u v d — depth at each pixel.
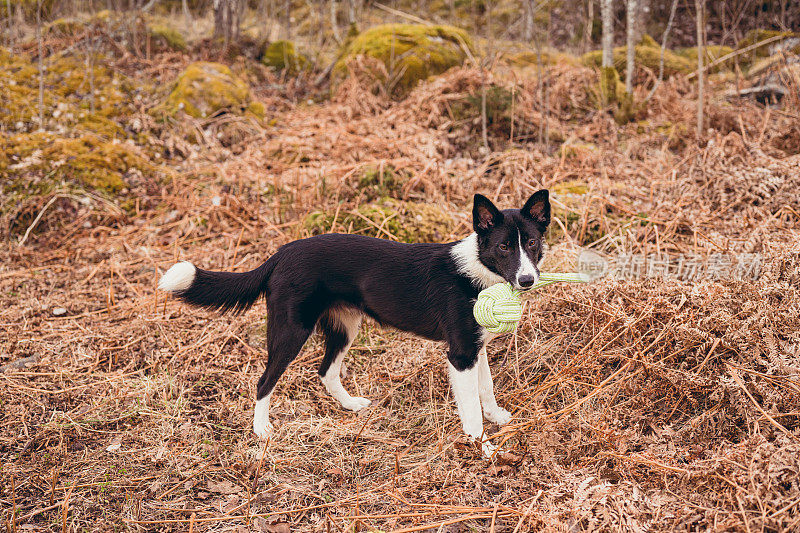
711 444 3.40
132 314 5.17
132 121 8.00
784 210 5.21
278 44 10.46
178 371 4.52
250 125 8.27
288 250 3.93
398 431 4.02
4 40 9.91
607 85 8.08
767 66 8.89
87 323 5.08
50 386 4.36
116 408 4.15
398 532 3.01
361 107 8.31
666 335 3.92
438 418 4.08
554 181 6.37
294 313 3.82
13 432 3.91
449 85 8.03
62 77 8.70
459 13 13.09
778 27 10.88
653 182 5.95
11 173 6.93
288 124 8.47
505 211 3.69
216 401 4.26
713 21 11.27
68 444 3.84
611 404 3.82
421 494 3.34
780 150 6.43
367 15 12.73
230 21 10.38
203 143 7.98
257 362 4.61
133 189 7.12
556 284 4.64
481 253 3.67
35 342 4.80
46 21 11.08
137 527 3.21
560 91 8.38
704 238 4.86
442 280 3.77
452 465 3.57
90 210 6.71
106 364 4.64
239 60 10.03
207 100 8.36
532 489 3.24
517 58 9.90
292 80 9.78
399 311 3.88
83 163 7.07
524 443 3.56
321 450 3.82
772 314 3.71
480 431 3.71
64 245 6.34
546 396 4.03
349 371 4.62
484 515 3.08
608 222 5.55
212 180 7.02
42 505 3.34
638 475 3.21
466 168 6.93
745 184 5.57
